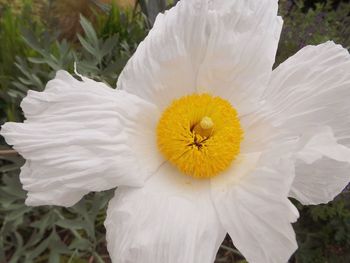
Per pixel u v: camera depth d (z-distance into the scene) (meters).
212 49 0.13
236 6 0.13
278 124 0.12
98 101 0.11
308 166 0.11
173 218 0.11
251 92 0.13
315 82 0.12
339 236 0.20
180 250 0.10
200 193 0.12
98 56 0.16
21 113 0.17
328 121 0.12
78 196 0.11
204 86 0.13
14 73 0.17
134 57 0.13
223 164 0.12
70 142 0.11
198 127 0.12
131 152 0.11
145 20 0.20
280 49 0.22
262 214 0.11
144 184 0.12
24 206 0.14
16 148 0.11
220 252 0.19
